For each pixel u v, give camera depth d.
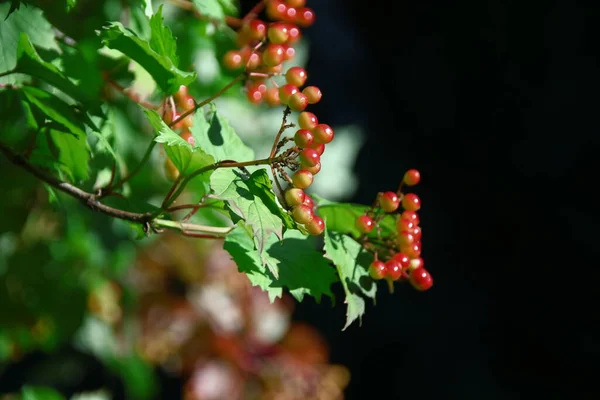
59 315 1.55
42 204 1.39
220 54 1.19
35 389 1.23
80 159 1.06
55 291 1.53
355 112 3.29
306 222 0.95
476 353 3.08
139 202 1.06
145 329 1.83
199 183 1.08
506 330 3.09
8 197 1.34
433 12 3.27
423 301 3.17
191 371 1.82
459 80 3.21
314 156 0.95
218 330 1.84
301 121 0.96
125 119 1.26
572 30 2.95
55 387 2.56
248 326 1.88
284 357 1.86
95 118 1.09
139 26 1.14
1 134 1.17
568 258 3.00
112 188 1.04
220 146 1.04
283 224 0.96
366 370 3.09
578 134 2.96
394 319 3.14
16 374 2.53
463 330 3.11
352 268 1.01
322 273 1.01
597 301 2.92
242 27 1.11
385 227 1.04
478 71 3.17
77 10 1.16
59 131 1.05
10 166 1.28
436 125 3.27
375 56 3.42
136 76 1.15
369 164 3.23
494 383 3.03
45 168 1.08
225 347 1.83
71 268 1.53
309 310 3.07
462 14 3.19
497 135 3.14
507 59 3.10
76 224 1.37
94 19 1.17
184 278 1.87
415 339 3.11
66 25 1.15
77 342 1.73
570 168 2.98
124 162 1.23
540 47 3.02
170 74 1.02
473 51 3.18
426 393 3.04
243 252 1.01
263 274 1.00
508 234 3.12
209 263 1.88
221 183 0.95
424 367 3.08
